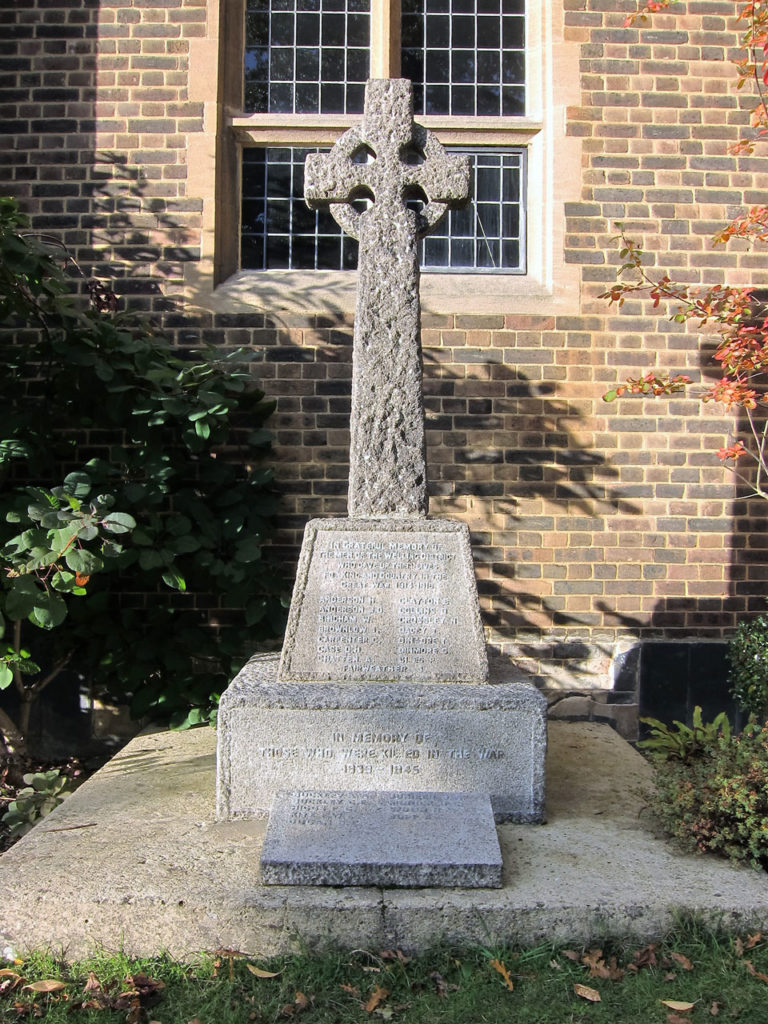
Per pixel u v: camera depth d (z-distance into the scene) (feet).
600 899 9.34
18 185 17.84
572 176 17.94
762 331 14.96
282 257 18.81
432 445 17.75
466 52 18.94
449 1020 8.20
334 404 17.83
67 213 17.83
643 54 18.07
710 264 17.97
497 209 18.78
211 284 17.81
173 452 17.30
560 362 17.84
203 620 17.62
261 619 16.81
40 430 16.56
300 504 17.76
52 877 9.71
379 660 12.12
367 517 12.48
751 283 17.98
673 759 12.48
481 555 17.72
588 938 9.18
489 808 10.69
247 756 11.50
